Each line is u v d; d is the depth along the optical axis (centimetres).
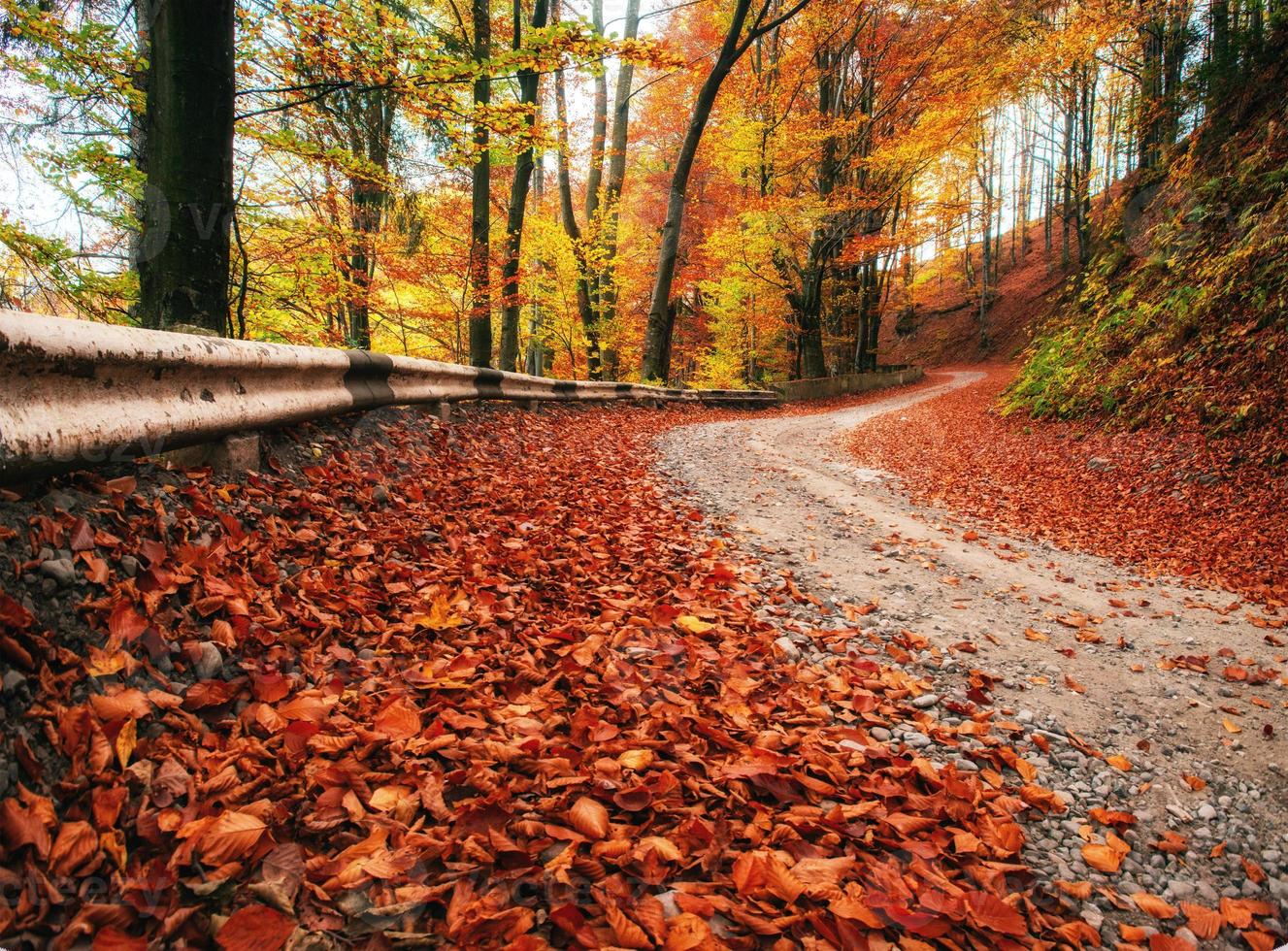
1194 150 1316
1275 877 203
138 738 160
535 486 531
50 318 178
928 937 157
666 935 143
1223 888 197
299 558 279
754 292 2522
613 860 163
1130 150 2162
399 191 923
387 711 203
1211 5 1405
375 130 795
